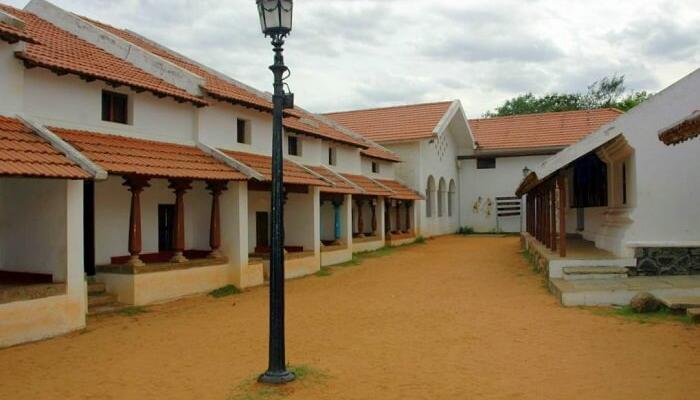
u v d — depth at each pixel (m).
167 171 11.99
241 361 7.93
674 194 12.20
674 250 12.21
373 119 33.06
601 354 7.70
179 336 9.61
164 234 15.07
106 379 7.21
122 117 12.89
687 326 9.00
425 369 7.32
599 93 55.56
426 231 31.23
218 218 14.61
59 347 8.91
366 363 7.64
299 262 17.78
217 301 13.15
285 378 6.77
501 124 36.97
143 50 14.80
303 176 17.72
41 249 10.20
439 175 33.00
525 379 6.79
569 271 12.36
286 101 6.95
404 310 11.52
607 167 14.91
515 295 12.61
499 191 35.28
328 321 10.66
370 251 25.08
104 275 12.46
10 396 6.62
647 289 10.75
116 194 13.55
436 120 31.11
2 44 10.11
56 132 11.04
